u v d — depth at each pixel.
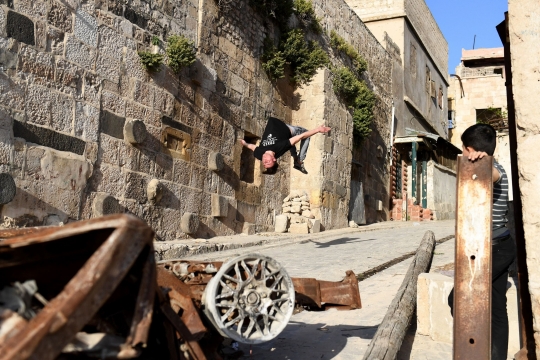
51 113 8.59
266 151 7.37
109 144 9.75
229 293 3.18
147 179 10.65
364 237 14.39
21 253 2.21
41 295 2.37
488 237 2.93
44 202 8.29
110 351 2.15
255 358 4.00
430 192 26.02
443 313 4.74
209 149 12.81
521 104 3.06
